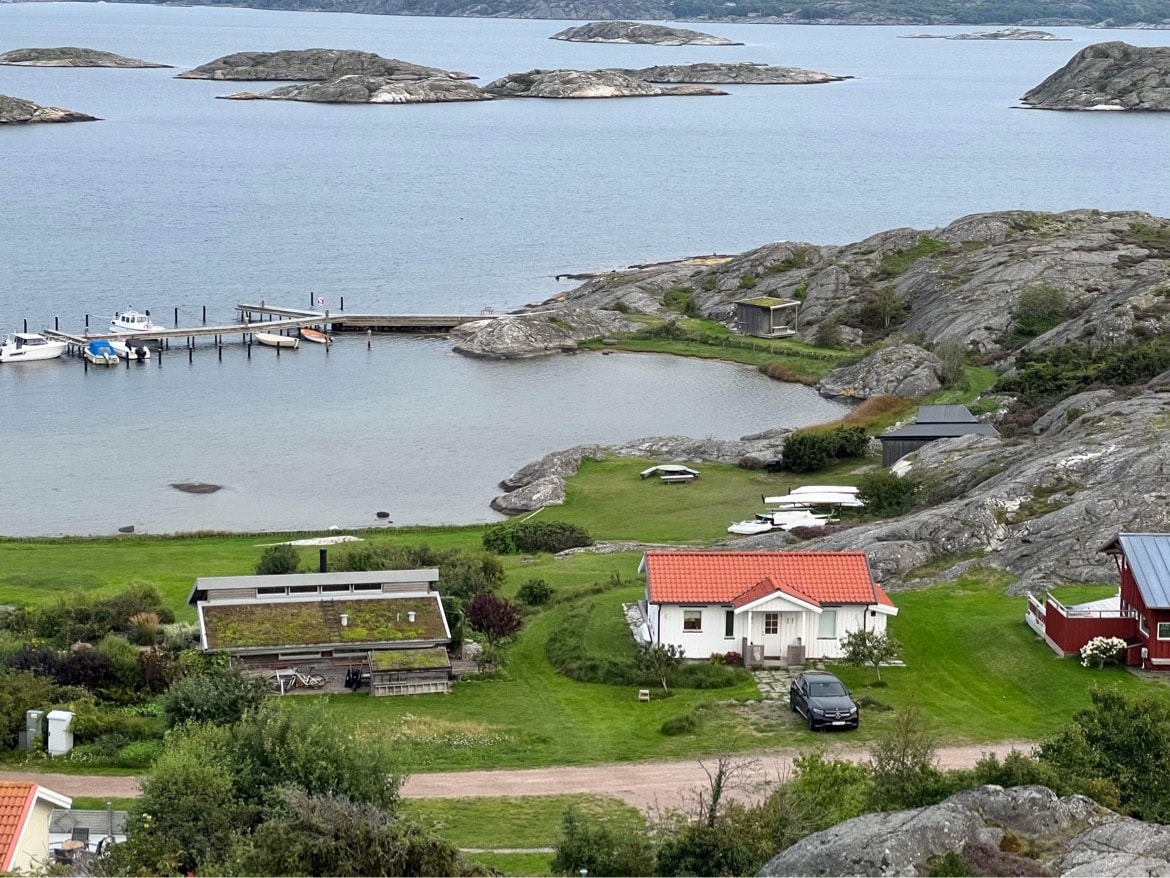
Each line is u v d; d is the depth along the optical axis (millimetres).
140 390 139375
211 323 172500
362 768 41406
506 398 136625
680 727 52250
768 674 58500
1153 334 123875
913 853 30078
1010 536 72312
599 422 127500
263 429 124375
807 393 137750
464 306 183750
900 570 71062
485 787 47000
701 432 124250
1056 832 31609
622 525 92062
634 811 44312
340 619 61906
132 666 57594
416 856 33875
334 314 171375
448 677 59031
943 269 162125
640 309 172000
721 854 35344
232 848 35625
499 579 73500
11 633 64375
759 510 93812
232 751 42062
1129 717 41156
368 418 128750
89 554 85875
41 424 125688
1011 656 58125
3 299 184000
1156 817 37688
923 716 52969
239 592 64000
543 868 38625
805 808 36906
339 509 100500
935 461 93750
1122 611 58281
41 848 39219
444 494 104625
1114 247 160000
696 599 59656
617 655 61531
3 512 99125
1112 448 78688
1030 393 112625
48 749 51031
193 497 103438
